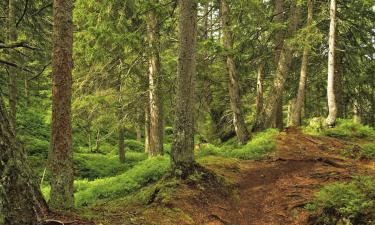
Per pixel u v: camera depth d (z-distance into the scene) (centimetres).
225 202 970
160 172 1307
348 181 995
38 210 582
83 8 1448
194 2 1041
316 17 2092
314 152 1389
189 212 880
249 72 2005
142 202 968
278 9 1864
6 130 556
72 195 781
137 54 1491
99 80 1565
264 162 1347
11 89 1309
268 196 999
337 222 769
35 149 2264
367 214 749
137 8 1425
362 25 1975
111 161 2498
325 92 2644
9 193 536
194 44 1045
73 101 1532
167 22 1552
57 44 766
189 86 1033
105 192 1250
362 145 1413
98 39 1359
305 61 1934
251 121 2664
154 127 1736
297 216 859
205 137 2411
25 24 1569
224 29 1633
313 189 989
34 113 2659
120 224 732
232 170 1232
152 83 1658
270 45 2088
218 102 2400
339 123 1798
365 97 2328
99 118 1605
